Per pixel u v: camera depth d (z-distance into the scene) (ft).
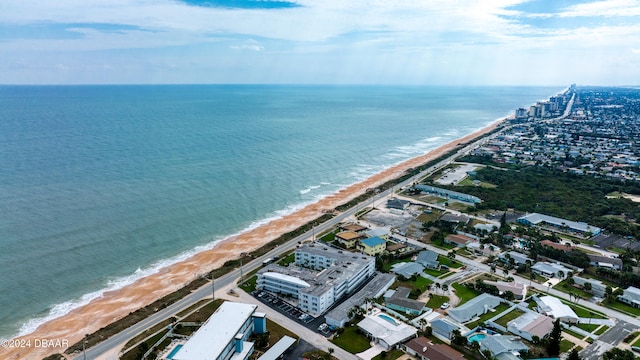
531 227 641.81
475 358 342.44
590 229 625.00
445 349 343.87
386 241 588.91
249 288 460.96
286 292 445.37
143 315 405.80
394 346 355.15
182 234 612.70
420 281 477.36
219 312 371.56
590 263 515.50
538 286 467.52
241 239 608.60
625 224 638.53
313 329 383.45
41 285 466.29
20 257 519.19
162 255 549.54
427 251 550.36
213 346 320.91
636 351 351.05
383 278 472.44
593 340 366.43
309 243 556.10
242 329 354.33
